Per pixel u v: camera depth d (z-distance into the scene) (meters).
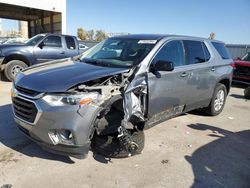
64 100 3.32
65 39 10.52
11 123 5.14
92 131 3.53
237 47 20.78
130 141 3.73
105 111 3.61
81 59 4.81
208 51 5.91
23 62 9.69
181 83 4.84
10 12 23.28
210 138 5.07
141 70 4.04
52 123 3.31
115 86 3.63
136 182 3.46
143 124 4.08
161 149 4.41
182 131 5.30
